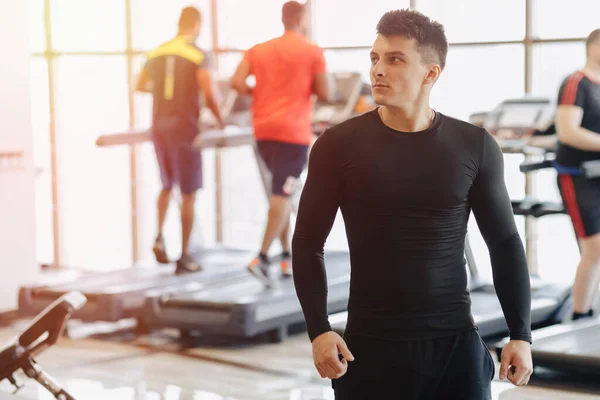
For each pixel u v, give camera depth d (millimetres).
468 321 2166
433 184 2100
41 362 5141
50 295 5953
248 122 6559
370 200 2107
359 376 2143
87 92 8211
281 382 4586
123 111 8102
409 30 2086
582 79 4551
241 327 5203
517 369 2160
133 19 7906
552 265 6734
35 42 8258
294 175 5707
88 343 5629
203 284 6004
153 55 6195
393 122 2160
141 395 4418
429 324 2117
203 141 6020
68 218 8484
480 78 6578
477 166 2148
